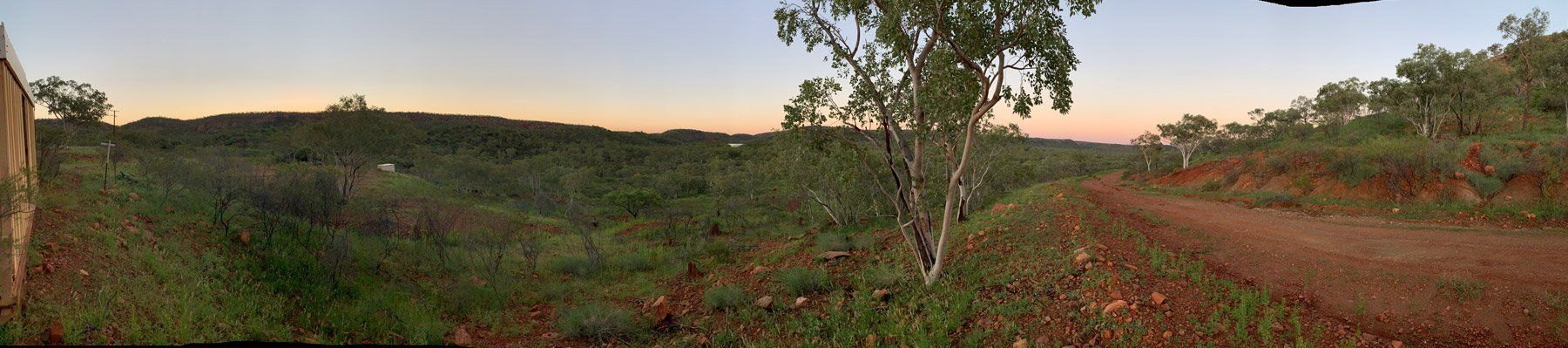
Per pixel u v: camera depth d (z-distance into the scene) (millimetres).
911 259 12742
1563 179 16141
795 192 23031
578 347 9789
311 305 9977
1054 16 8875
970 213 21625
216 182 15789
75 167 17875
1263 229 12758
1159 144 56125
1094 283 8859
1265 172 26703
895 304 9914
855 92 10672
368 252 14047
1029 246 11977
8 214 6473
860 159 10969
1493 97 32688
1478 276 7918
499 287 13047
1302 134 49969
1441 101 33031
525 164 71125
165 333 7453
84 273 8094
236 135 94562
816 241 16906
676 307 11906
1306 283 8516
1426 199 17969
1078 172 71000
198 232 12242
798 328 9742
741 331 10086
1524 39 35094
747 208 34125
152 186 16141
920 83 10383
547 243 20453
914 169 10555
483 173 55062
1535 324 6434
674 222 26453
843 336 8992
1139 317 7695
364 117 31156
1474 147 19734
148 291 8367
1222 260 10164
